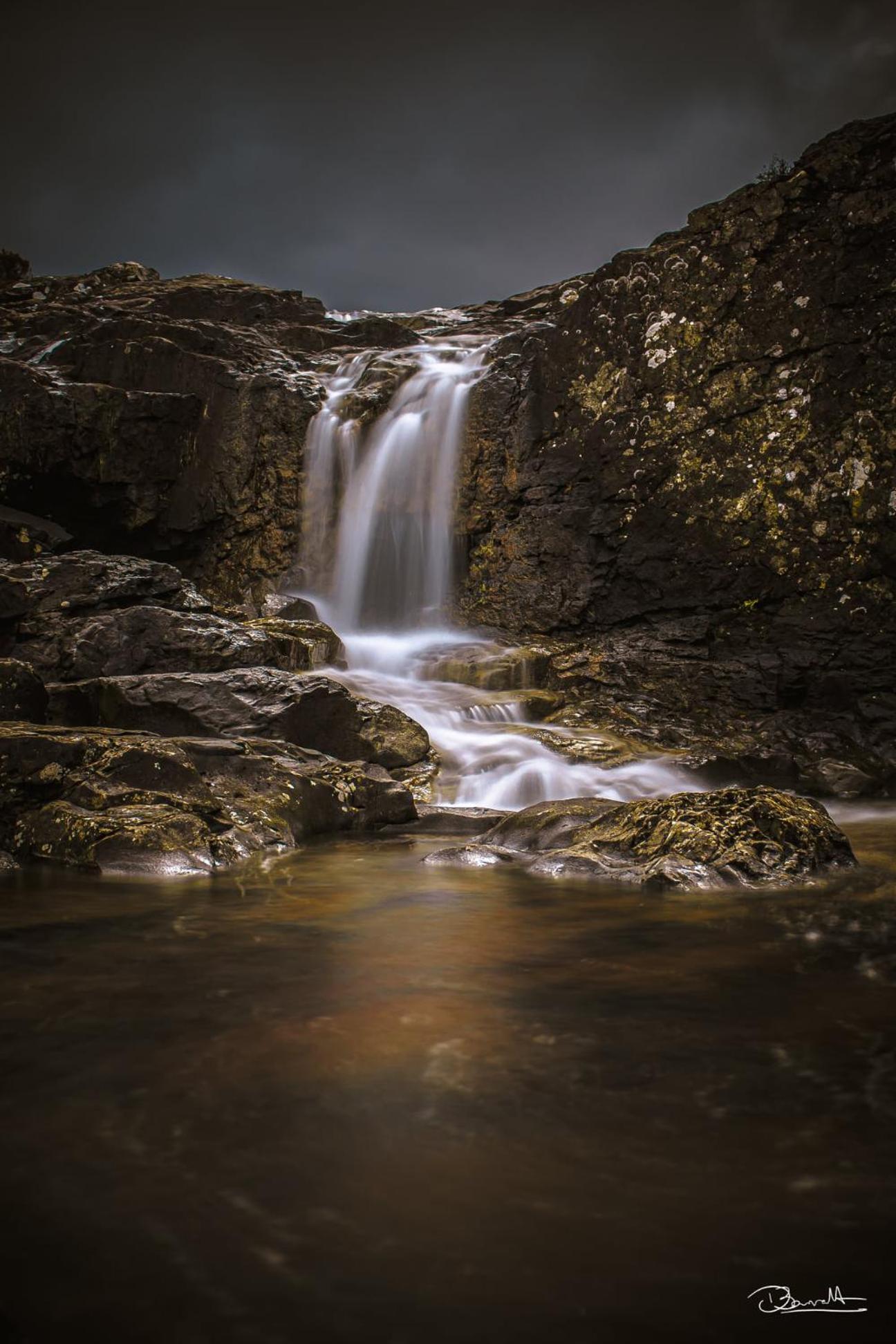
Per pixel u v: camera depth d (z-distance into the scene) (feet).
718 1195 6.86
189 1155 7.39
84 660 32.04
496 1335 5.48
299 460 52.49
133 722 28.58
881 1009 10.85
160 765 22.93
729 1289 5.86
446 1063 9.22
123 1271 6.02
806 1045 9.71
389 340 61.36
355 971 12.31
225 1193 6.86
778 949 13.52
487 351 53.52
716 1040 9.84
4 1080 8.79
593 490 47.65
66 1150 7.48
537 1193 6.87
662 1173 7.14
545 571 48.08
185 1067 9.09
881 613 41.57
